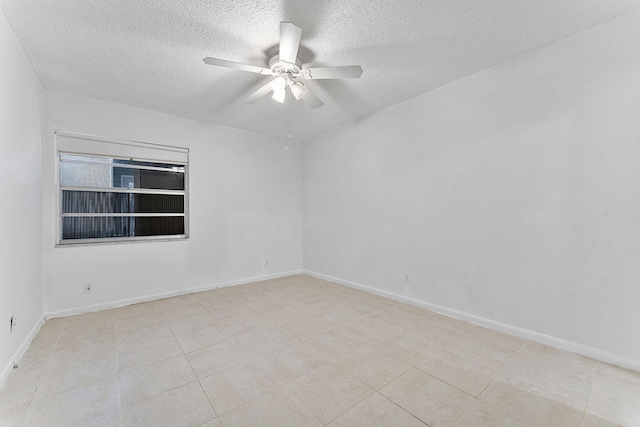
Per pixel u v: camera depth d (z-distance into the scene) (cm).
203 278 390
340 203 423
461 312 281
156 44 218
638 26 187
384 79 279
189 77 269
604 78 200
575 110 212
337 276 429
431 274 307
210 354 214
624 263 194
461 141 280
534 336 233
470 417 149
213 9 181
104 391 170
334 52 231
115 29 200
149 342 233
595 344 205
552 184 224
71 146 304
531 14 190
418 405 158
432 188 306
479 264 268
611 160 198
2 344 180
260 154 448
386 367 196
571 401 161
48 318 284
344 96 318
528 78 235
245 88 291
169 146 365
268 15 188
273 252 462
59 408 155
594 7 184
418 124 318
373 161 372
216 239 402
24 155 226
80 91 296
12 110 201
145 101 323
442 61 248
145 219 356
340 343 232
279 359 207
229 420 147
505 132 249
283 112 359
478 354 213
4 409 154
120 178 340
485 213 263
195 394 167
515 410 154
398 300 341
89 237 320
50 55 230
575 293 213
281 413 152
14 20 188
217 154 404
